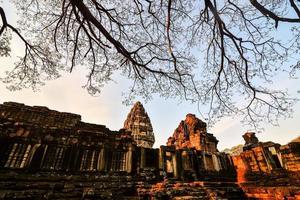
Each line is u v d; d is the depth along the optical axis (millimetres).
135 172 20109
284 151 21906
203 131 32844
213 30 7879
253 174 23875
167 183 18312
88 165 18312
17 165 15562
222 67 7586
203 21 8195
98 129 21625
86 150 19031
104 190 15922
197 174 23188
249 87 7793
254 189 18594
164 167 21766
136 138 40406
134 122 43531
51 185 14789
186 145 33781
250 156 25219
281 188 16484
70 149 18250
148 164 21891
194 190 16984
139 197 15688
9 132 16547
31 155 16281
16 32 7402
